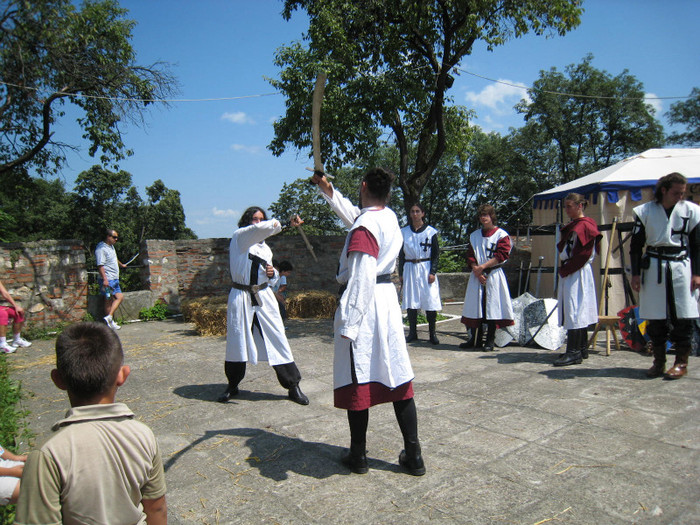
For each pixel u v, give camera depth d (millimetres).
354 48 9047
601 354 6148
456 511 2730
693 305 4805
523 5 8836
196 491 3070
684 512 2646
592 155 36344
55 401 5000
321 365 6152
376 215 3115
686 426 3752
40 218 29500
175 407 4656
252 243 4559
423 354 6680
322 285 11883
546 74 35469
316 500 2906
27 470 1516
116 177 31109
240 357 4621
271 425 4141
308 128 9516
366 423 3180
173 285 10539
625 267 7773
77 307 9383
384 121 9750
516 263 11289
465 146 11969
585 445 3492
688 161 8344
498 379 5215
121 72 11000
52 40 9961
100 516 1562
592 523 2572
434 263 7312
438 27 9617
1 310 7273
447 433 3812
